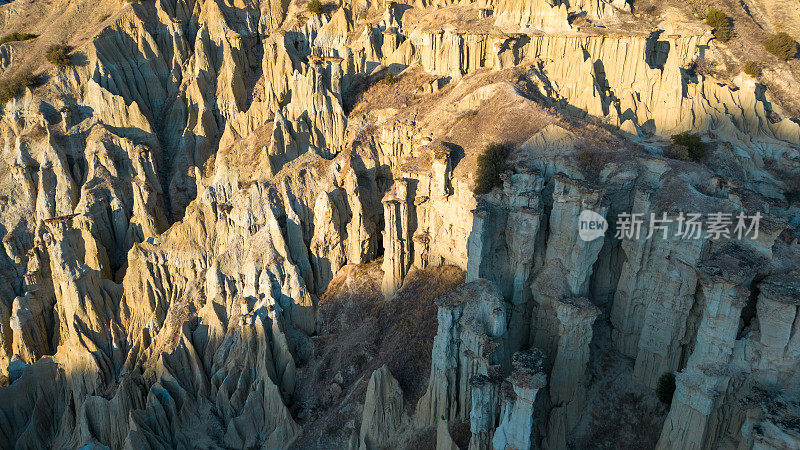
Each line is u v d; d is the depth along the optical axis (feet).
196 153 228.43
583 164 152.46
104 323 188.34
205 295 187.52
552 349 142.72
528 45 209.97
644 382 139.23
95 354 178.91
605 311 152.66
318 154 205.05
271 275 178.70
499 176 154.92
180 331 176.35
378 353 161.27
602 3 219.82
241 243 188.55
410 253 177.88
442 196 168.66
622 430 135.64
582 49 198.18
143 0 250.37
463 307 131.64
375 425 139.95
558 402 136.46
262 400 158.10
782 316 107.34
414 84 220.43
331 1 265.34
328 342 173.78
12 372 186.50
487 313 130.62
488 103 187.62
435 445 134.41
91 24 254.88
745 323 117.08
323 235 188.24
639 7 233.96
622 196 146.10
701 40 219.00
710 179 138.41
